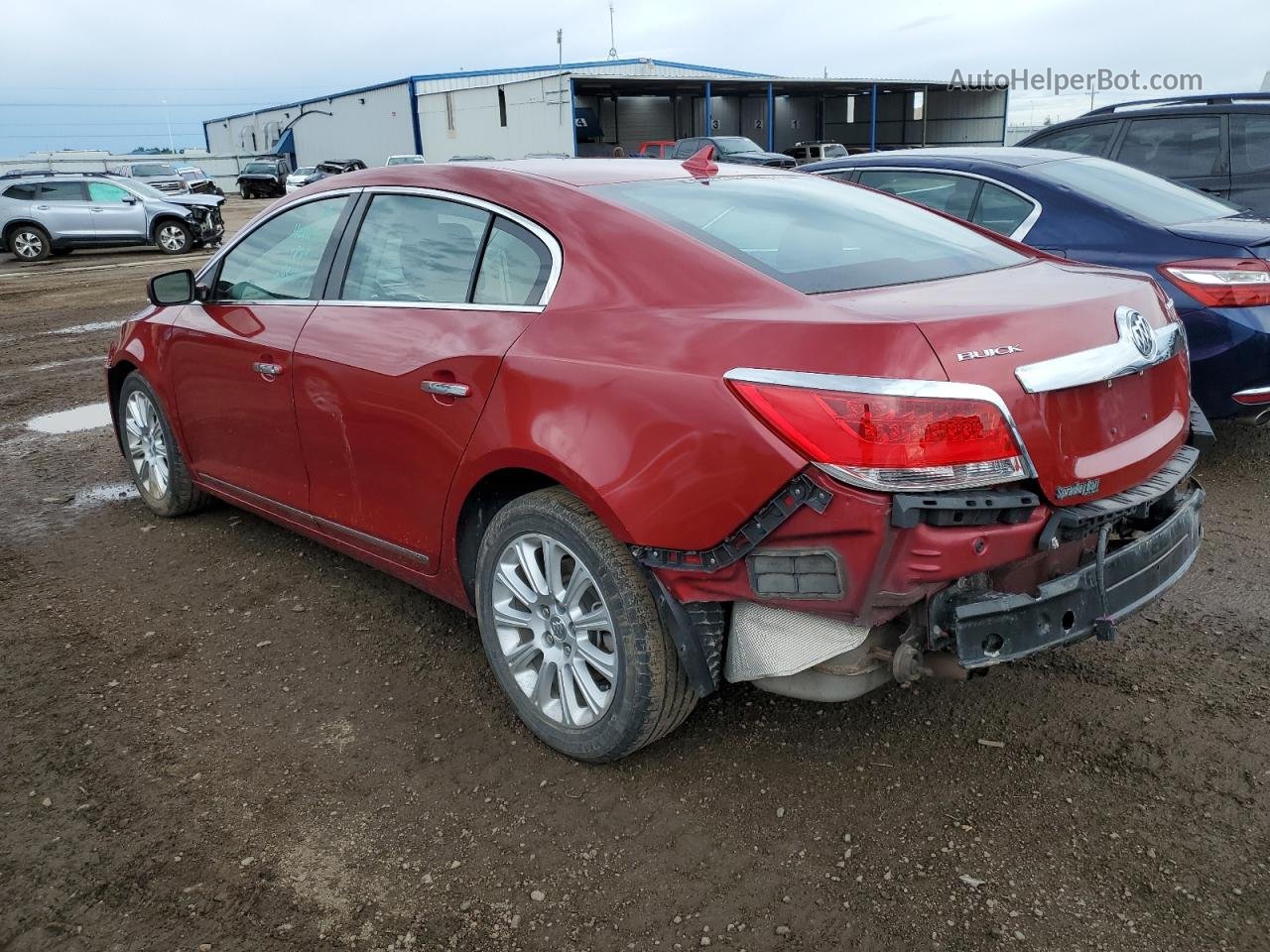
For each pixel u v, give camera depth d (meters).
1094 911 2.21
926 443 2.06
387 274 3.28
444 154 48.91
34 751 2.87
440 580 3.14
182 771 2.77
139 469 4.82
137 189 21.14
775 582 2.26
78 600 3.89
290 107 64.00
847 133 53.59
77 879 2.35
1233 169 7.03
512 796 2.65
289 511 3.75
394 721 3.02
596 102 45.72
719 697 3.11
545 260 2.80
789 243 2.79
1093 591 2.39
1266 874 2.30
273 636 3.58
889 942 2.13
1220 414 4.80
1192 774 2.67
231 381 3.83
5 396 7.89
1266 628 3.48
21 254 20.00
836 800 2.60
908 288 2.56
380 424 3.12
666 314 2.48
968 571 2.18
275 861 2.41
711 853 2.42
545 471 2.60
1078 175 5.46
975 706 3.02
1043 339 2.27
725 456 2.23
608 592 2.53
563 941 2.16
